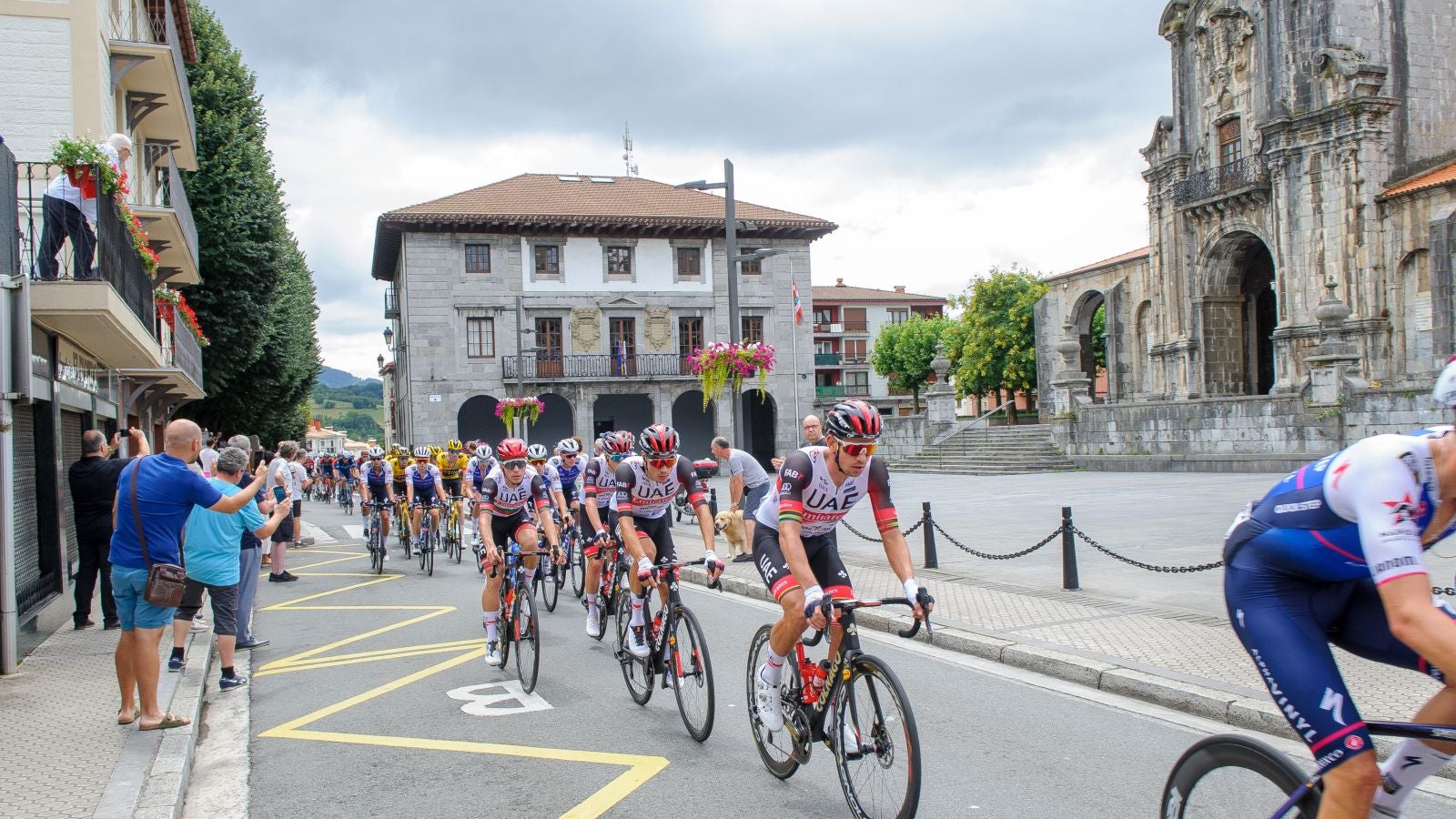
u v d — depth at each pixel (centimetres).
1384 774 287
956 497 2395
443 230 4409
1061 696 664
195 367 2056
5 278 748
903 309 9338
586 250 4612
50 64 1388
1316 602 296
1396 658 294
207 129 2662
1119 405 3155
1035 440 3562
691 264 4769
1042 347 4953
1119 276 4481
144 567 602
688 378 4656
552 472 1148
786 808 470
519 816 471
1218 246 3638
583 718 643
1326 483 277
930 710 635
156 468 606
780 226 4747
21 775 514
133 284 1235
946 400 3956
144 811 464
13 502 773
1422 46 3234
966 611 920
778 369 4809
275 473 1460
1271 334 3538
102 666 783
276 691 759
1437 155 3206
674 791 498
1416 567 253
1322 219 3131
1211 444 2828
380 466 1527
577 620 1030
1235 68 3522
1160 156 3891
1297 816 282
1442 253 2831
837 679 452
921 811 459
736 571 1273
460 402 4409
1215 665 677
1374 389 2400
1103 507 1933
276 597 1293
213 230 2634
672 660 613
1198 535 1414
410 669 815
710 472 1408
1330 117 3092
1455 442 257
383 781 532
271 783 538
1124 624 827
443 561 1652
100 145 1231
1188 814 325
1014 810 457
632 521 714
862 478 465
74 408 1158
